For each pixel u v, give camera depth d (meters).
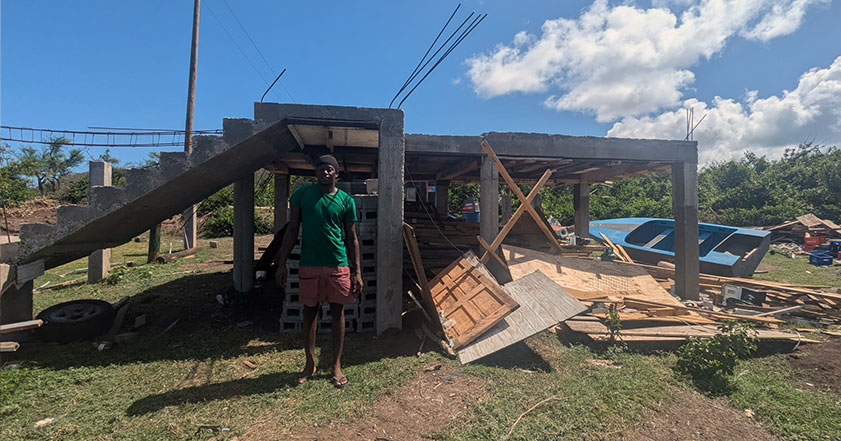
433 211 10.62
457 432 2.80
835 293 6.59
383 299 5.05
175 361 4.05
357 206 5.46
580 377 3.76
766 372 4.04
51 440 2.65
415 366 3.97
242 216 6.96
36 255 4.46
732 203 22.33
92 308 5.02
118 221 4.96
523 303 4.66
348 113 4.90
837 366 4.05
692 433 2.89
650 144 6.61
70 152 39.31
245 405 3.14
